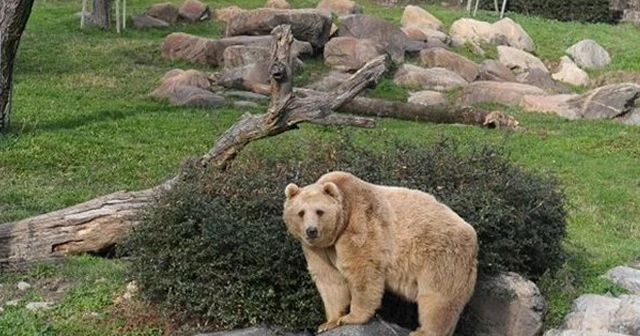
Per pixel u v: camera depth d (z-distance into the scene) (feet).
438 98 66.54
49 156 46.65
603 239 39.60
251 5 95.45
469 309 27.07
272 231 26.08
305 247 23.91
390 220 23.57
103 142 49.70
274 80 32.04
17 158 45.98
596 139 58.03
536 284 29.63
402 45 77.71
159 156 47.98
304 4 96.12
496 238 27.66
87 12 87.45
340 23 80.02
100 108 57.16
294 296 25.70
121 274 30.32
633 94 64.90
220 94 64.03
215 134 53.06
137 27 84.12
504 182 29.14
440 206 24.25
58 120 53.62
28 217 36.73
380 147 50.55
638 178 50.44
